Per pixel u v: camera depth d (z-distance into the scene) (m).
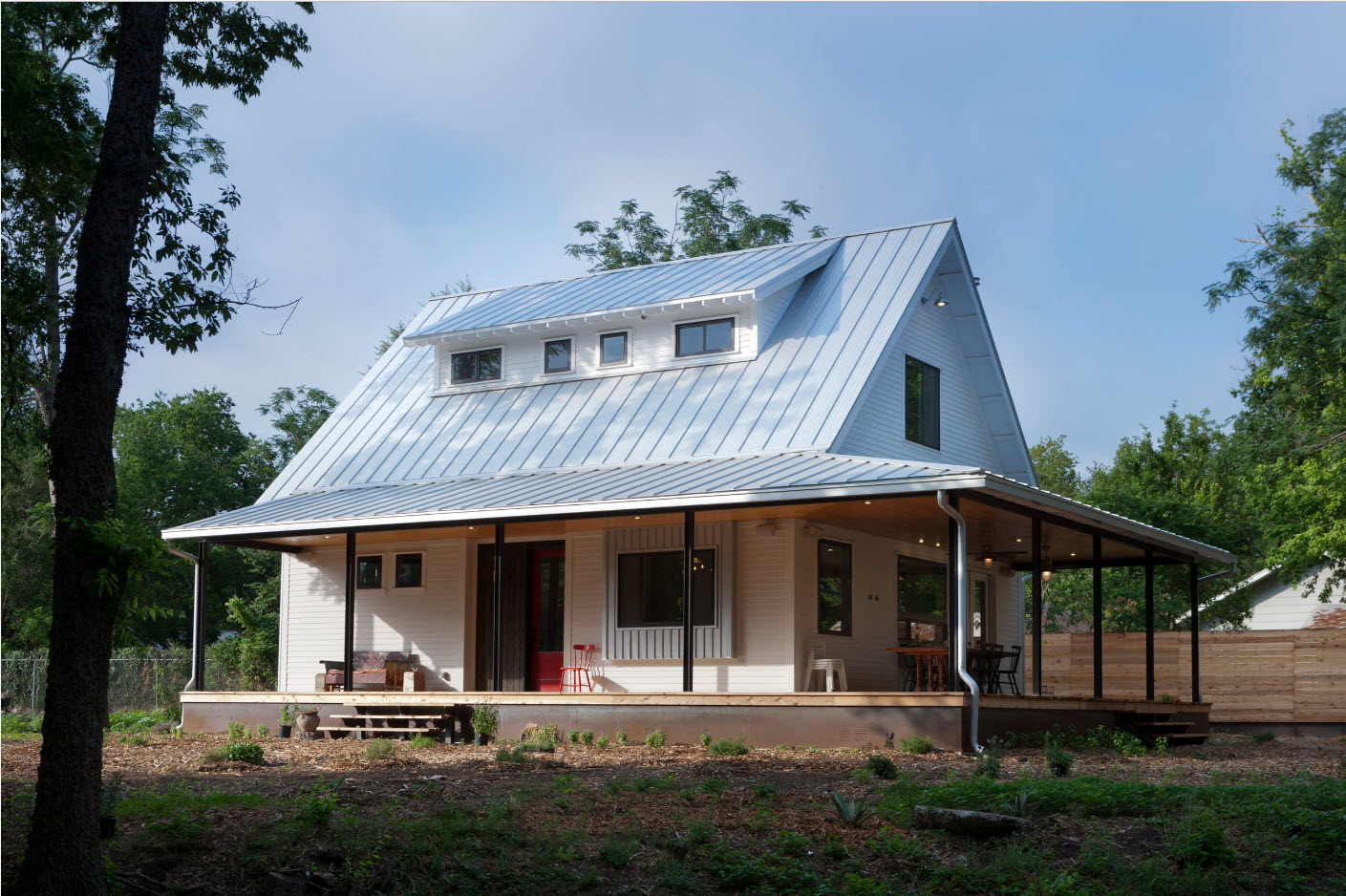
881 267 25.55
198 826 10.66
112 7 15.41
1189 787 12.64
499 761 16.44
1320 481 27.64
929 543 25.00
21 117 14.59
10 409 16.05
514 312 27.45
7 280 15.06
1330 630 25.95
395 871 9.75
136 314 14.31
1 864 9.79
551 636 24.19
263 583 46.81
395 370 29.81
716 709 18.77
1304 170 34.09
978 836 10.89
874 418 23.22
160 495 48.56
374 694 21.55
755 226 49.56
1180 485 41.69
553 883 9.72
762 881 9.77
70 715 8.64
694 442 22.47
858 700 17.78
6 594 42.16
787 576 21.42
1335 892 9.59
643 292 26.45
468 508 20.56
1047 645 28.91
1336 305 31.20
